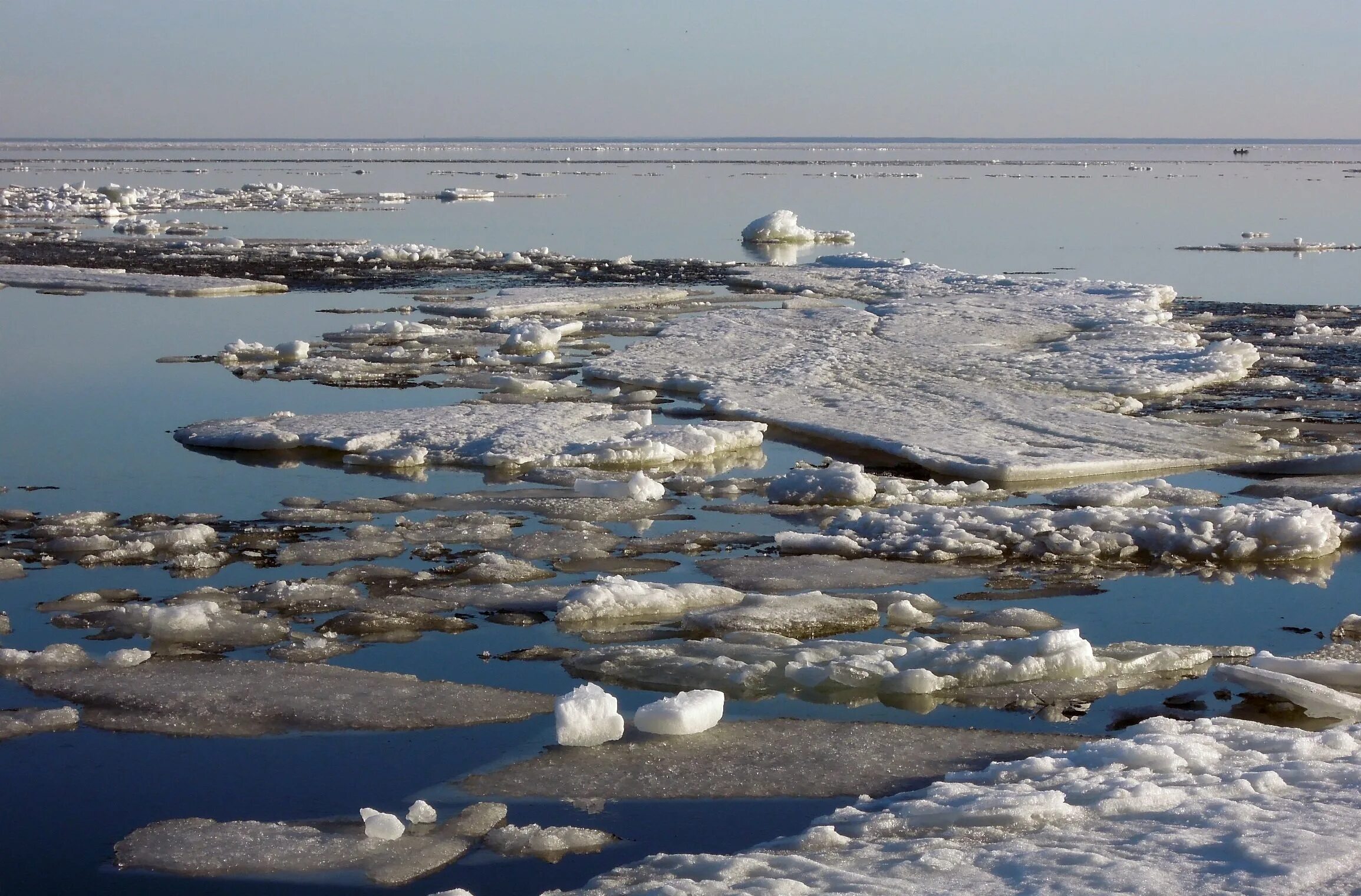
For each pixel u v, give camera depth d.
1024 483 10.61
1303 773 5.27
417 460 11.04
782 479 10.34
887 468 11.16
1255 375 15.52
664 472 11.02
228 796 5.45
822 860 4.67
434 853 4.95
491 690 6.47
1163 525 8.96
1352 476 10.69
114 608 7.57
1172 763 5.35
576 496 10.09
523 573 8.27
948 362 15.59
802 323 18.66
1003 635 7.30
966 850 4.67
